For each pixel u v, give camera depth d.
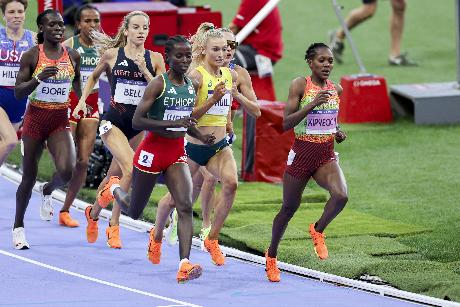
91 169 39.31
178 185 27.84
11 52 32.06
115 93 31.41
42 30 30.52
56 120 31.00
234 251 31.94
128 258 31.44
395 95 50.88
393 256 31.78
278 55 49.31
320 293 28.30
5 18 32.03
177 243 33.31
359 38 64.31
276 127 40.94
